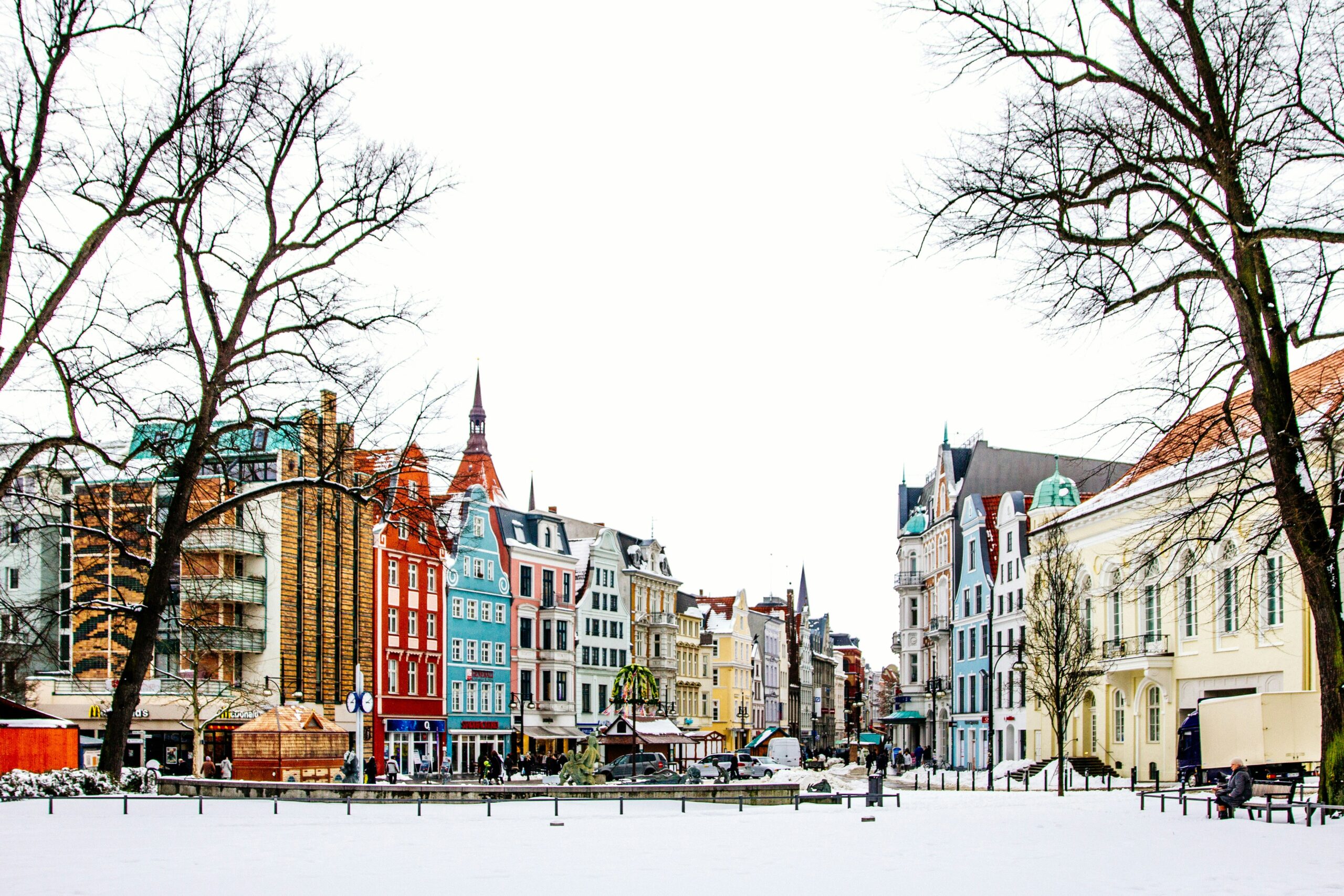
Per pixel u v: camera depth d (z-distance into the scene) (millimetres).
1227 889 14750
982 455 94812
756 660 137625
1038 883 15359
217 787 33094
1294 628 44781
